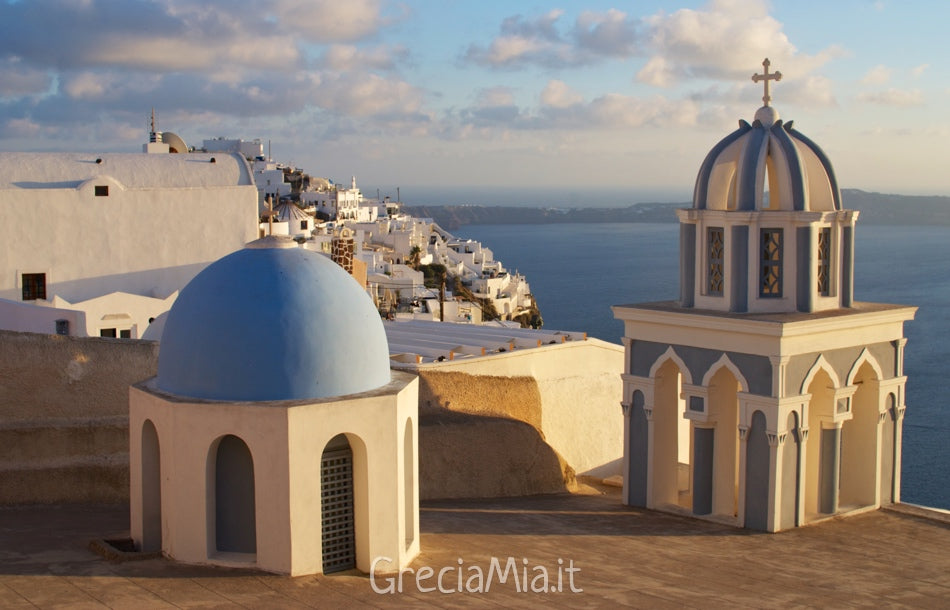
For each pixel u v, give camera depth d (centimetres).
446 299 9575
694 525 1906
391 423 1361
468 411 2250
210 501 1330
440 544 1602
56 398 1789
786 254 1919
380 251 11588
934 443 6475
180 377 1366
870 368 2005
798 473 1883
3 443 1708
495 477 2145
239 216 3300
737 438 2038
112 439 1784
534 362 2442
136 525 1443
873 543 1786
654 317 2003
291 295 1355
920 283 18200
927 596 1480
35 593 1215
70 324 2478
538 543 1689
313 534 1310
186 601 1202
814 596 1460
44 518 1611
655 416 2041
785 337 1805
